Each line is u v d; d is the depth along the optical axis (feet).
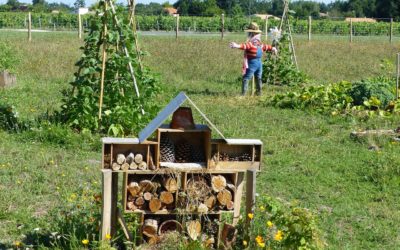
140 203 19.65
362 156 34.50
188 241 19.74
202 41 111.34
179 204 19.72
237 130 39.88
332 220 24.50
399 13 249.34
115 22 37.04
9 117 38.06
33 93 51.11
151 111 37.81
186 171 19.51
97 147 34.14
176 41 109.50
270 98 51.72
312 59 86.58
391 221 24.98
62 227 21.18
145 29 177.88
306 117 45.42
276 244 19.56
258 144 19.86
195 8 229.45
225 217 21.68
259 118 44.47
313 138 39.14
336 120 44.45
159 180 19.75
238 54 89.40
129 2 41.27
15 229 22.16
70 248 19.83
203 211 19.76
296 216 19.38
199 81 64.08
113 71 37.27
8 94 49.60
